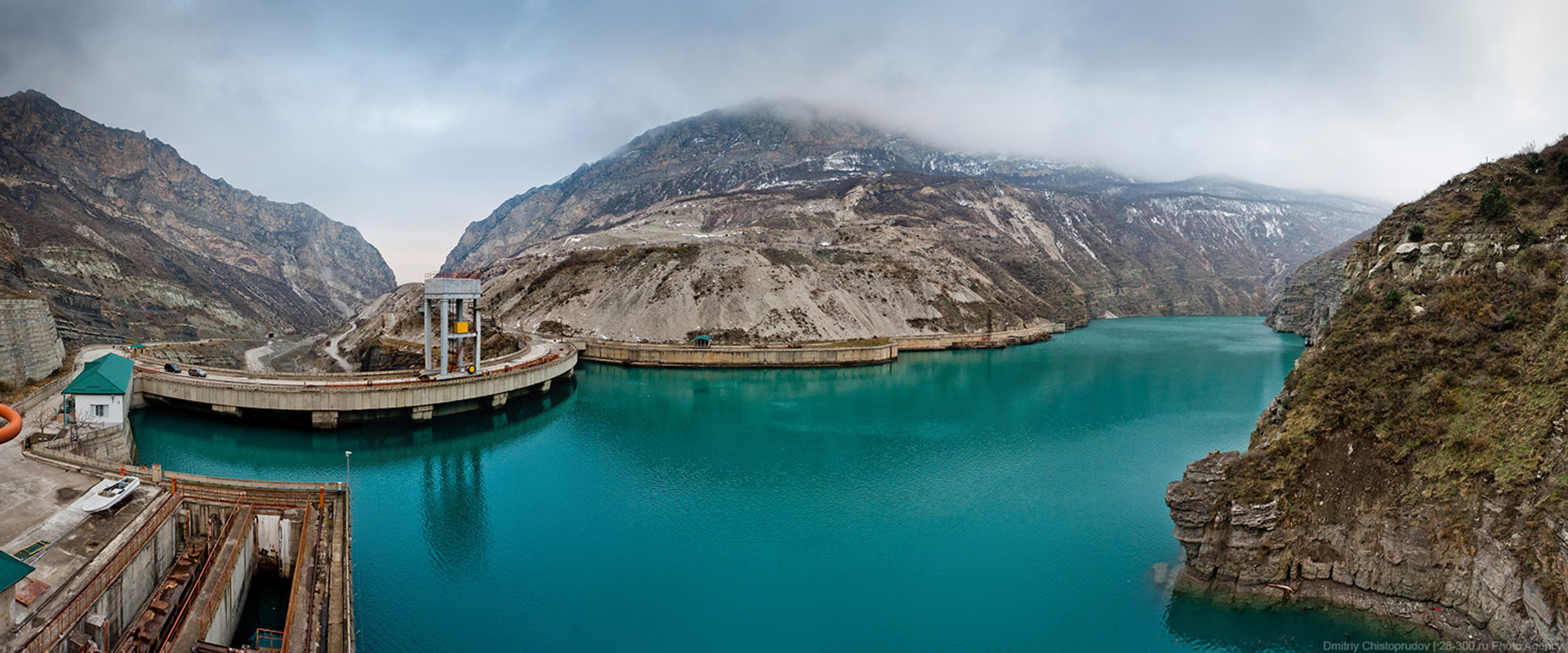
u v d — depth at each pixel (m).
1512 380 38.47
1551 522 32.59
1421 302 45.06
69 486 42.91
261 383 90.00
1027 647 39.66
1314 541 41.03
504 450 79.62
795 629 41.97
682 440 83.94
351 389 85.25
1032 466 71.94
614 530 56.50
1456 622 36.62
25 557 32.41
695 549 52.97
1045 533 54.75
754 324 154.38
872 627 42.22
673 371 137.62
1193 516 43.06
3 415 37.59
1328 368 45.41
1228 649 38.16
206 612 32.50
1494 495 35.97
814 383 124.50
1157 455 75.75
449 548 52.75
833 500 62.91
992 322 190.50
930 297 187.38
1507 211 44.94
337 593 35.56
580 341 150.88
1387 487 39.91
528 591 46.28
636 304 160.38
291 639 31.77
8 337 78.06
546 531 56.16
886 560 50.81
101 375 62.88
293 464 72.00
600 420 94.75
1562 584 31.45
